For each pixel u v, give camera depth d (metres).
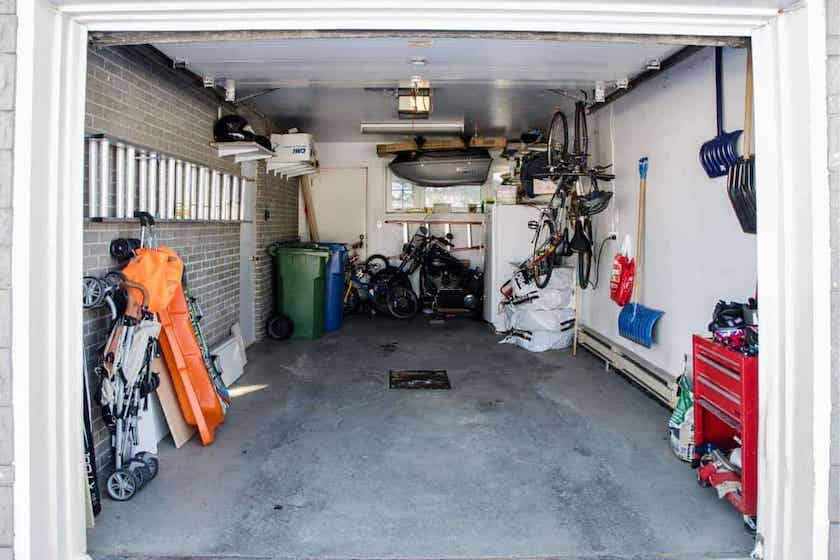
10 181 1.83
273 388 4.60
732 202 3.05
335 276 7.04
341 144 8.41
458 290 7.97
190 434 3.50
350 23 2.09
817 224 1.91
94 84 2.84
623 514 2.62
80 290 2.07
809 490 1.96
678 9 1.98
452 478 2.99
